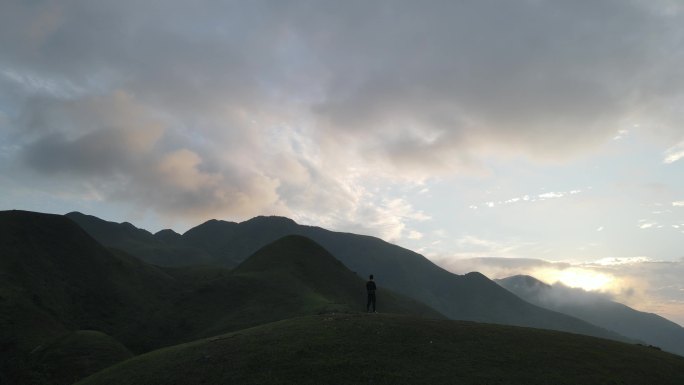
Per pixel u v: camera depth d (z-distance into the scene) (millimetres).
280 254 133625
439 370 23359
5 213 115438
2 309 72062
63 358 56281
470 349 26672
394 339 28062
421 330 30062
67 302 93500
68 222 126375
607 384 22531
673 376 24969
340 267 142875
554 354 26516
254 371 23641
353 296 123688
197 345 29969
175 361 26688
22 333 67000
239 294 101250
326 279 125812
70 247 116625
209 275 159500
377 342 27453
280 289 101562
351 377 22406
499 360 25031
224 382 22641
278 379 22469
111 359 56375
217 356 26406
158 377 24422
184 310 96438
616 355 27562
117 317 96312
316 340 27812
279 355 25531
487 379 22281
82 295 99875
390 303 134125
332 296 111938
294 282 107625
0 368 56594
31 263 99000
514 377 22672
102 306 99188
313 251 143250
